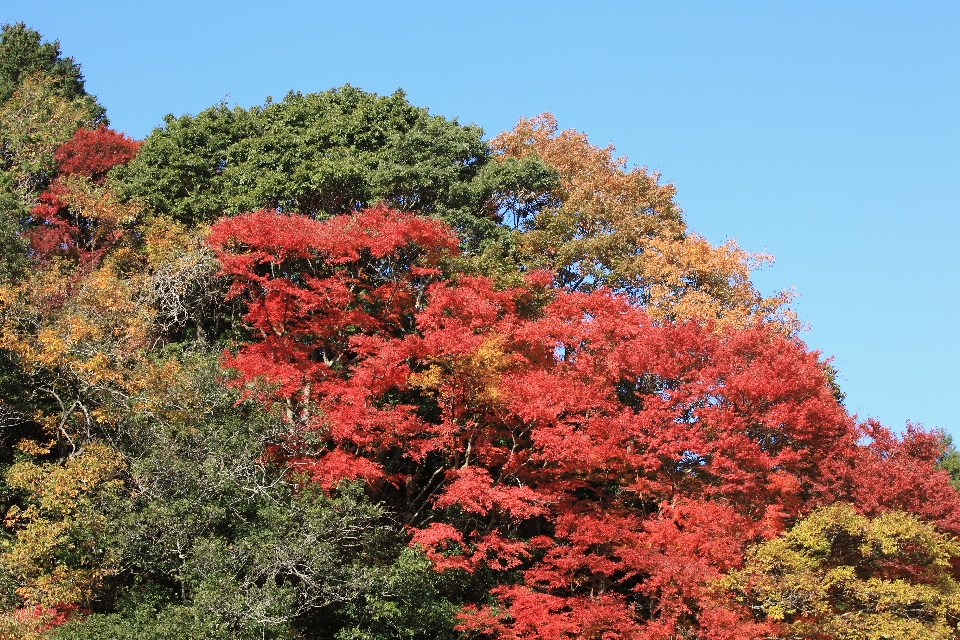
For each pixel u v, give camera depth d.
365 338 31.33
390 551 27.92
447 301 32.31
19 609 24.28
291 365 31.02
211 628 21.97
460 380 30.44
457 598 29.27
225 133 43.50
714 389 32.09
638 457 30.80
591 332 33.03
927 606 27.58
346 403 30.25
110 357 28.67
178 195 41.97
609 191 47.31
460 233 40.47
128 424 27.17
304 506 25.34
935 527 31.11
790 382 32.19
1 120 52.44
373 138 43.03
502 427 32.50
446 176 41.28
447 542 29.47
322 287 33.44
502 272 38.53
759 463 30.86
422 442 30.09
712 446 31.12
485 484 28.28
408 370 31.16
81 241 41.84
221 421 26.95
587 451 29.14
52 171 48.09
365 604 26.59
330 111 44.16
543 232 43.03
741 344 34.19
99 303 30.44
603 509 31.45
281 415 28.28
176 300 35.06
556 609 29.19
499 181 42.31
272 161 41.12
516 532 32.03
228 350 33.25
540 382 30.75
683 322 35.44
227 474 25.27
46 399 30.81
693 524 29.55
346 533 25.91
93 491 25.67
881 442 34.34
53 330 28.69
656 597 28.91
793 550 29.31
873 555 29.17
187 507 24.39
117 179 44.59
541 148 49.56
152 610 23.95
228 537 25.14
